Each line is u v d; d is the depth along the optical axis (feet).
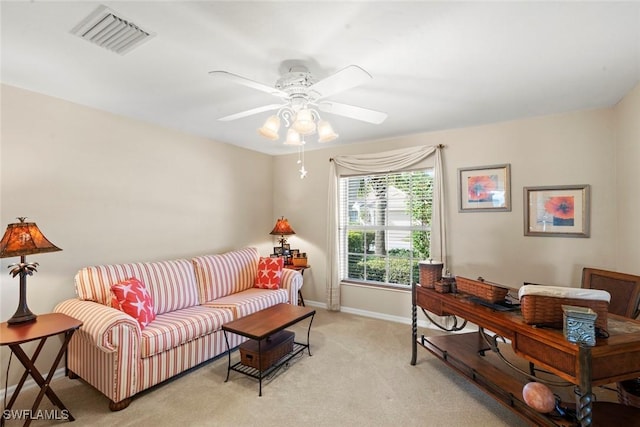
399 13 4.92
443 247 11.76
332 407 7.07
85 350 7.77
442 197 11.82
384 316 13.28
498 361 9.09
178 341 8.14
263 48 5.98
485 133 11.22
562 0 4.63
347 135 12.73
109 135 9.71
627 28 5.35
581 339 4.48
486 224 11.23
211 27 5.30
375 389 7.79
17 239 6.62
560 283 10.03
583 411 4.38
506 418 6.67
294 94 6.72
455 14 4.96
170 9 4.83
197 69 6.87
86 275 8.43
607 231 9.41
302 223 15.66
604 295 4.99
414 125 11.29
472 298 7.28
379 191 13.80
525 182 10.56
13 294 7.78
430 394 7.57
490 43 5.84
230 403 7.24
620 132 8.89
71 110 8.84
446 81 7.54
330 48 5.98
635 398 5.85
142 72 7.04
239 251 13.30
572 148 9.85
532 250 10.48
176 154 11.73
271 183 16.39
